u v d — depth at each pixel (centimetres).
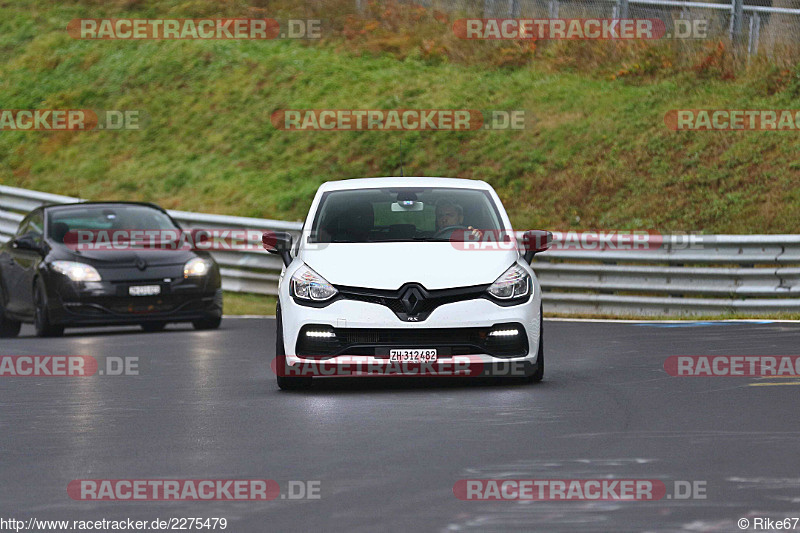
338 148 10369
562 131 9769
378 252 3809
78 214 6475
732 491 2222
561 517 2044
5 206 9169
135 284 5972
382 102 10831
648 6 10706
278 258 7775
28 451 2794
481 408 3322
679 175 8888
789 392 3566
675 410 3231
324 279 3722
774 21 10181
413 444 2773
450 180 4269
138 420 3256
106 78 12238
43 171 11156
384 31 12025
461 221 4028
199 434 2989
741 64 10069
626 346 5000
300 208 9700
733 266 6912
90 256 6041
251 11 12719
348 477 2406
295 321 3706
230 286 7962
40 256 6159
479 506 2133
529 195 9138
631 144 9369
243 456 2664
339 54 11869
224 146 10856
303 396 3681
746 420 3048
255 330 6134
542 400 3456
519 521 2019
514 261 3819
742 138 9119
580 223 8675
